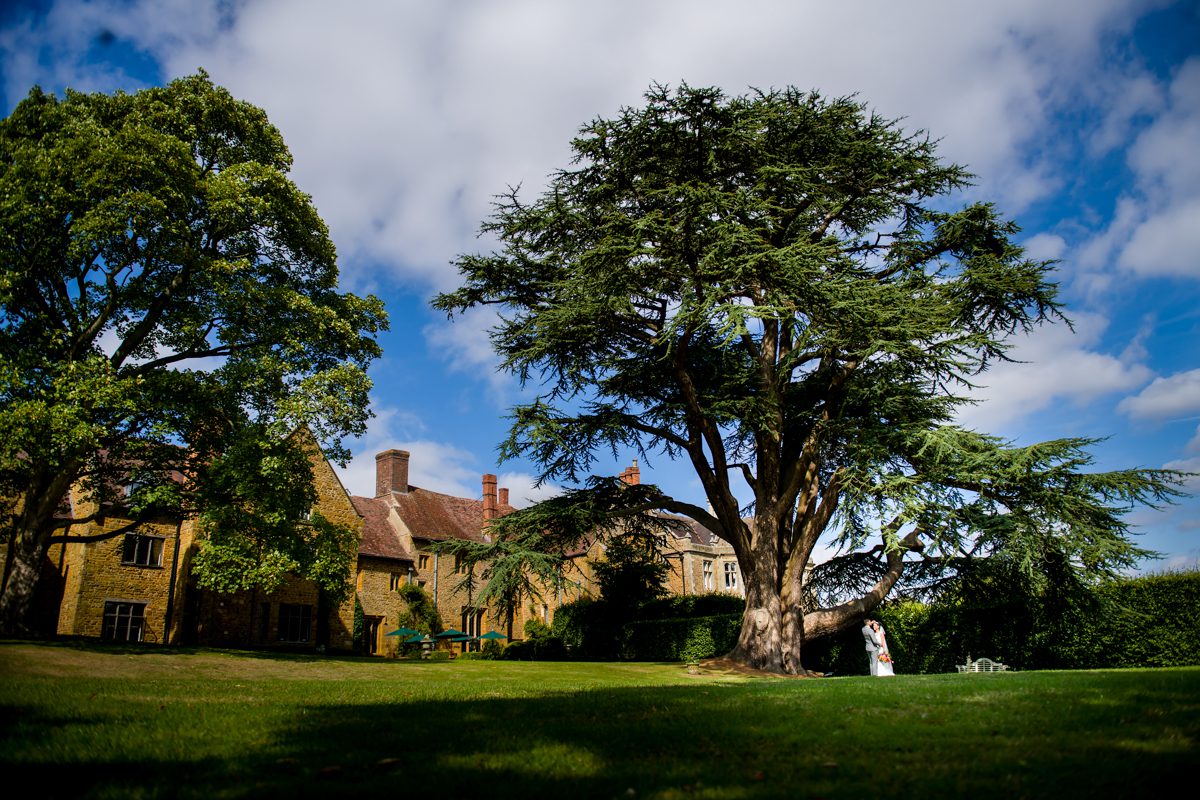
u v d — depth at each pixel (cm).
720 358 2134
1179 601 1897
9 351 1867
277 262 2255
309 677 1563
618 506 2247
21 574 1911
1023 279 1862
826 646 2389
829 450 2102
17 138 1945
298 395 2022
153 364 2075
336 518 3581
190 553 3100
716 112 1792
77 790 486
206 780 509
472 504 5094
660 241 1755
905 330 1716
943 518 1778
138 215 1800
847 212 2028
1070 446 1783
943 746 584
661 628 3027
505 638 4275
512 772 527
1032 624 2109
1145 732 607
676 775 505
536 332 1942
